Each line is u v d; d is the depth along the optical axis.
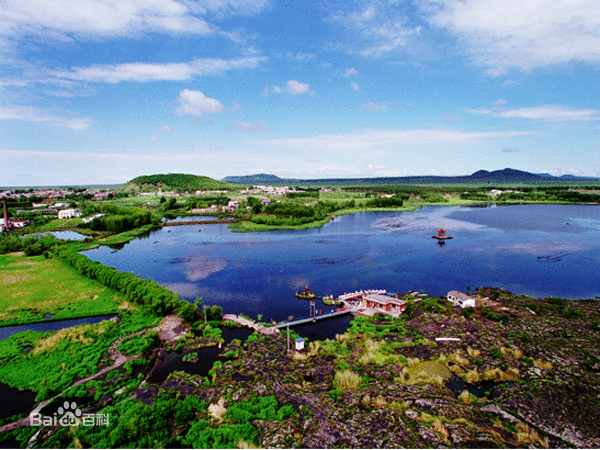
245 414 51.41
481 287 112.44
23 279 124.06
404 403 53.34
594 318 83.62
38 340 77.00
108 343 75.94
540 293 108.19
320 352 71.38
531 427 48.62
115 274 112.75
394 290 113.50
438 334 77.31
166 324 85.94
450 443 44.91
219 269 141.88
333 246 182.88
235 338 80.88
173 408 51.88
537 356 66.75
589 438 46.12
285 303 104.31
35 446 46.78
